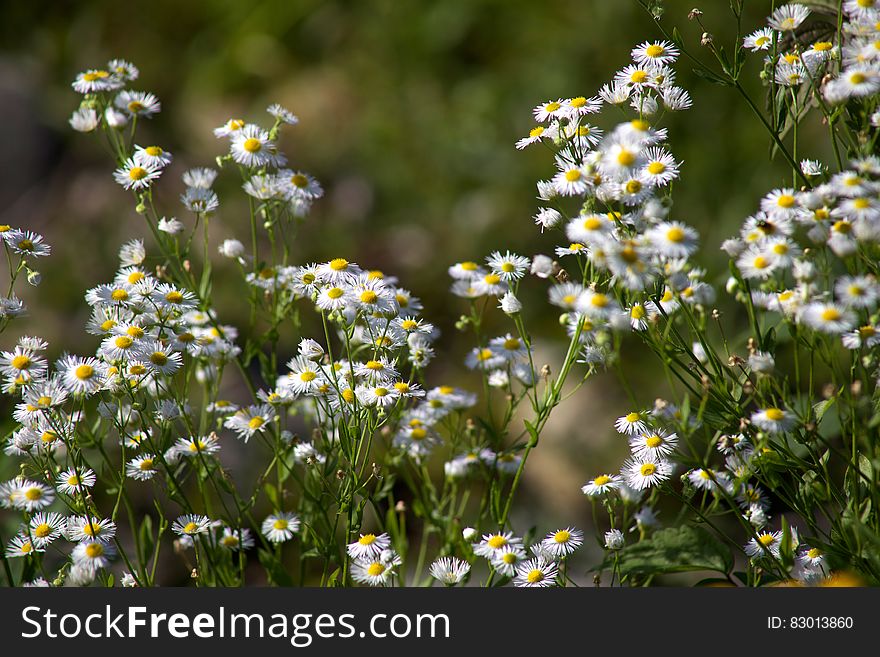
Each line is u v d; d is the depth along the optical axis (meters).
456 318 2.07
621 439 1.75
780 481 1.41
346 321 1.44
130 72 1.52
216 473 1.48
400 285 2.19
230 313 1.96
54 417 1.42
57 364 1.42
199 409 1.55
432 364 1.96
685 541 1.42
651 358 1.83
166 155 1.49
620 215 1.40
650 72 1.43
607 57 2.38
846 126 1.42
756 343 1.41
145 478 1.44
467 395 1.50
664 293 1.44
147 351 1.42
